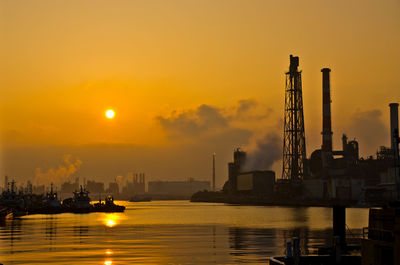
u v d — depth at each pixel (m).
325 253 96.62
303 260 87.81
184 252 116.69
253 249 122.44
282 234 168.38
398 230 56.03
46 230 188.75
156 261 102.69
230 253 114.75
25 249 123.00
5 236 161.12
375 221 62.53
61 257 108.38
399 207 59.56
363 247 63.91
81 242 140.25
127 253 115.06
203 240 146.12
